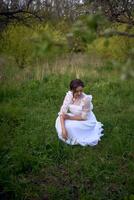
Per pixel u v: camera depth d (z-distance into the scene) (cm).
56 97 1002
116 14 615
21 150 615
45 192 520
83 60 1293
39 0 1031
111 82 1086
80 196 499
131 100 937
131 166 572
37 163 589
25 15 976
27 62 1265
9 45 1256
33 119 798
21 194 503
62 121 666
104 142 674
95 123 685
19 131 734
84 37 189
